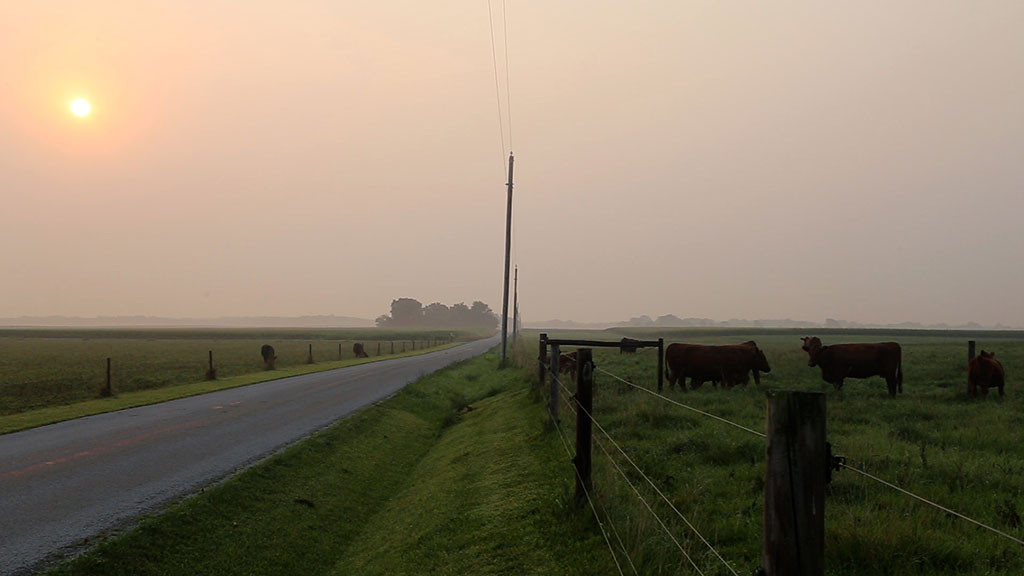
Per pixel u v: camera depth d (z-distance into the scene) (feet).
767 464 10.61
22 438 50.49
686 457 32.60
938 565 18.69
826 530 20.33
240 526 31.55
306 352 226.17
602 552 21.91
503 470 36.86
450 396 86.63
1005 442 34.24
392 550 29.50
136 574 25.46
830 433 37.65
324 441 49.67
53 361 165.78
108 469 39.96
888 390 60.59
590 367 26.91
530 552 23.99
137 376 118.52
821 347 62.59
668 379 67.87
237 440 49.75
